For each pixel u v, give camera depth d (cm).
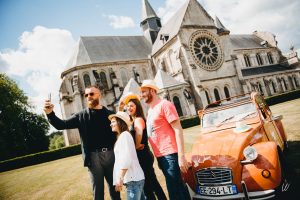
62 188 1112
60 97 4119
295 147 848
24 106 4747
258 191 460
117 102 3734
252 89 4803
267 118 686
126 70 4331
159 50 4238
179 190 418
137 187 412
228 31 4162
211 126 673
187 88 3544
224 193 494
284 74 5400
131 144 425
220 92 3803
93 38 4556
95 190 462
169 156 425
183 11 4006
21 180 1678
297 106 2228
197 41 3850
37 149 4684
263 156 473
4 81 4538
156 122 441
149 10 5069
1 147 3912
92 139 473
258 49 5850
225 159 501
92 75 4016
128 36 4956
